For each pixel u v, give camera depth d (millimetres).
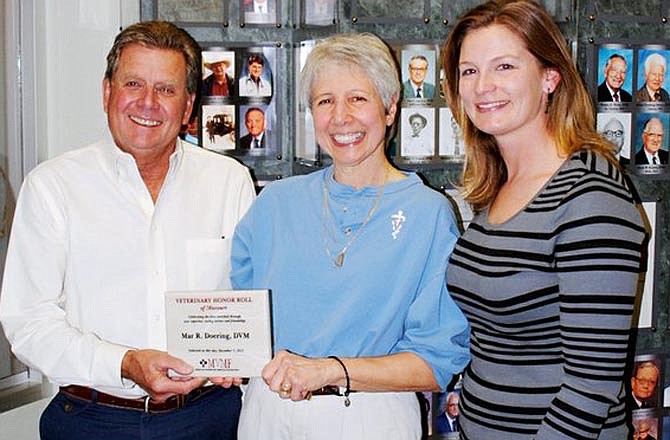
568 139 1443
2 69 2449
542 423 1349
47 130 2508
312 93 1608
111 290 1739
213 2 2355
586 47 2188
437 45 2164
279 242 1662
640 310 2307
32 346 1684
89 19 2445
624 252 1288
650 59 2227
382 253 1584
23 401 2445
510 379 1452
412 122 2180
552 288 1381
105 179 1751
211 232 1833
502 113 1452
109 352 1655
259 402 1654
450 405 2289
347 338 1589
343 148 1582
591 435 1302
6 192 2459
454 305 1613
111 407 1724
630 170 2246
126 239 1745
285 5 2389
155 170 1793
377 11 2141
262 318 1568
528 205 1428
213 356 1584
